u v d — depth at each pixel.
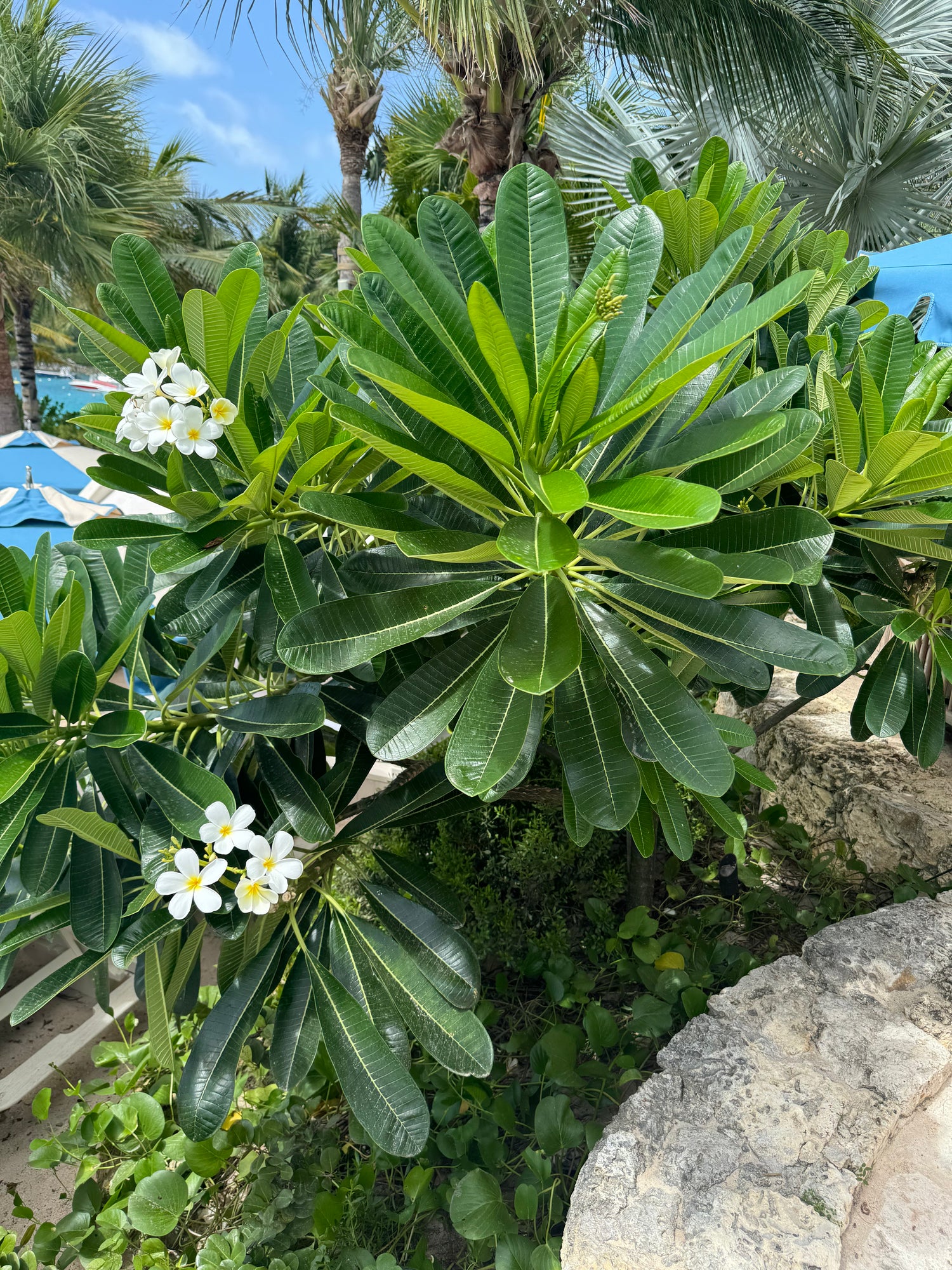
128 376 0.95
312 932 1.20
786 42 4.41
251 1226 1.49
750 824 2.54
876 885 2.14
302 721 1.05
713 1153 1.17
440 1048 1.09
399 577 1.04
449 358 0.88
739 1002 1.43
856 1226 1.12
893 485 1.08
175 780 1.04
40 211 9.05
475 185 4.85
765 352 1.43
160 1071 1.91
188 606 1.06
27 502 5.25
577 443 0.90
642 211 0.92
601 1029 1.62
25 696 1.05
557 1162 1.52
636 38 4.25
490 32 3.53
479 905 2.03
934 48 5.88
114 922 1.03
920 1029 1.35
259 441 1.03
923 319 2.61
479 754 0.87
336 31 3.96
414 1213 1.47
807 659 0.88
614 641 0.97
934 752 1.33
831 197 5.18
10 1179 1.95
